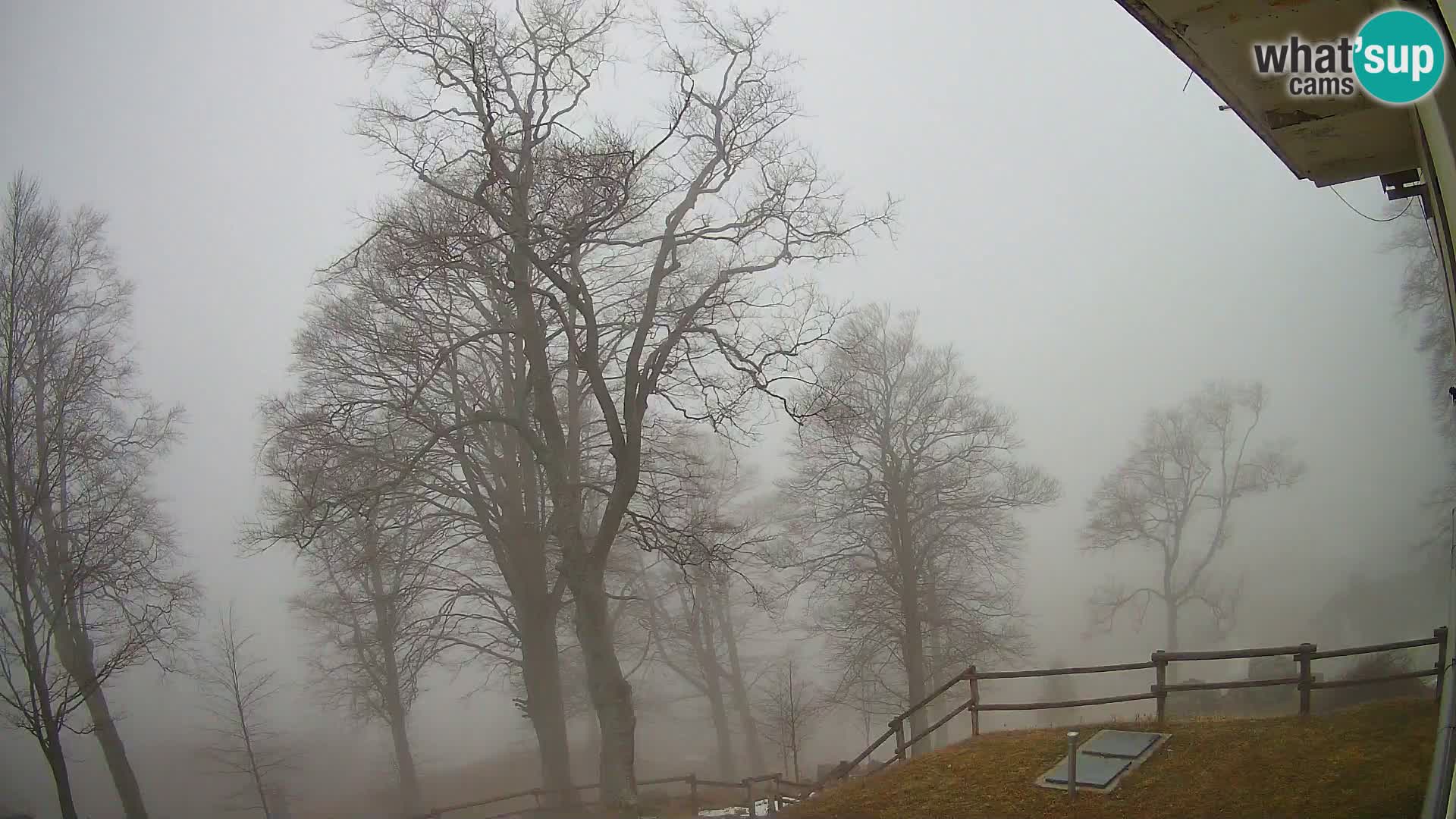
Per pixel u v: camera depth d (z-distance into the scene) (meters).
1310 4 5.92
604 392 15.30
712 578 23.92
